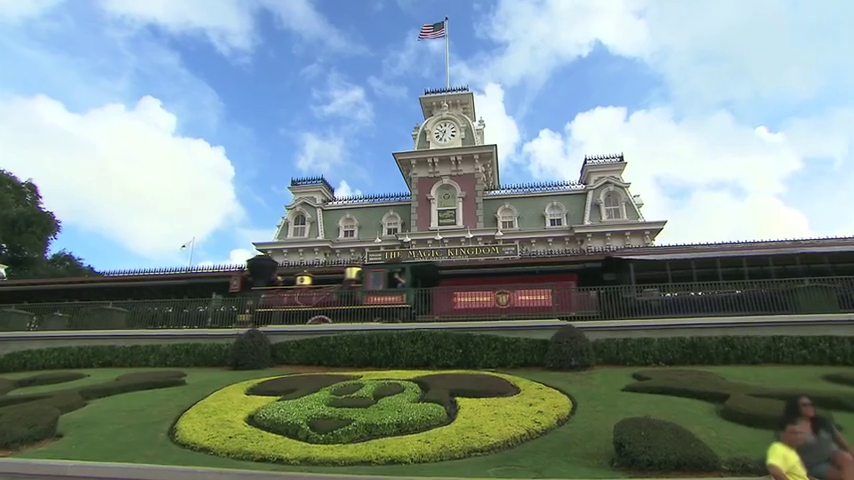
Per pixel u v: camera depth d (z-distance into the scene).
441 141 40.00
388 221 40.12
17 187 44.03
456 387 11.86
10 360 19.02
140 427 10.38
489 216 38.53
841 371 13.20
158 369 17.55
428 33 45.22
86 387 13.31
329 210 41.91
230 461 8.12
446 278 23.59
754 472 6.92
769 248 19.70
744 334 15.63
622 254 20.61
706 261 20.05
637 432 7.57
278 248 39.06
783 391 10.30
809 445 5.64
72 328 21.38
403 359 16.30
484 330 17.61
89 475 7.75
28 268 41.78
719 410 9.77
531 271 22.78
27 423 9.45
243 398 11.81
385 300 20.08
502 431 8.73
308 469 7.55
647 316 17.47
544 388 11.91
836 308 15.80
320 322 19.92
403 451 7.85
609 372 14.28
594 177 39.28
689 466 7.02
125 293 26.48
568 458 7.89
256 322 20.42
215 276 23.92
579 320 18.05
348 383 12.80
